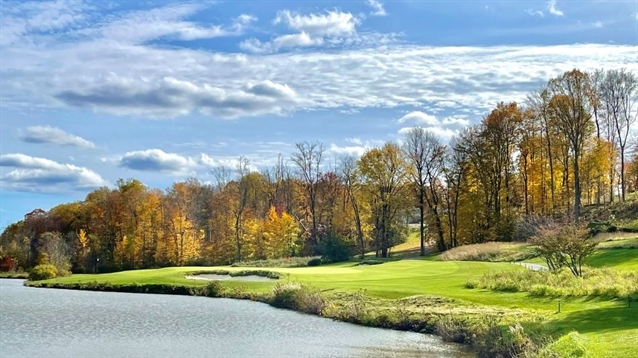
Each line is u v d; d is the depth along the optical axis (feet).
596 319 83.61
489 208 263.90
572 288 112.57
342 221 315.17
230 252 316.40
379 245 288.71
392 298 125.39
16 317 122.21
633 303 93.04
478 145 264.31
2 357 84.17
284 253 297.33
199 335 100.32
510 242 230.89
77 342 94.73
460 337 92.07
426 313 106.63
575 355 60.70
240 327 108.47
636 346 61.67
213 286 171.32
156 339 96.84
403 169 283.38
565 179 260.01
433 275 164.35
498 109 263.29
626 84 272.10
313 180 331.98
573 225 142.00
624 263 149.48
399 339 94.84
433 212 281.95
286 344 91.35
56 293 178.50
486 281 134.21
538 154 268.82
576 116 237.04
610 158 262.88
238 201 341.21
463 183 277.64
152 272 211.61
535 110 258.98
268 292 155.63
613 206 240.73
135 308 138.10
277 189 371.56
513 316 95.20
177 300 156.15
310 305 130.11
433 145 279.49
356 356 81.97
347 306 121.29
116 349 88.94
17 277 279.90
